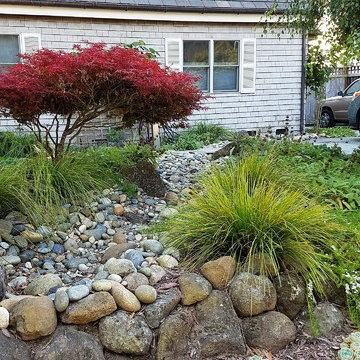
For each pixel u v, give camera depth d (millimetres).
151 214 3615
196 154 6281
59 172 3518
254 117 10586
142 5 8867
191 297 2199
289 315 2359
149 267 2379
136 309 2088
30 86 3312
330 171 4336
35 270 2668
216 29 9898
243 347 2197
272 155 4020
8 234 2891
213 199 2701
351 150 7543
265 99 10648
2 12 7957
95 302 2004
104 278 2240
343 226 2797
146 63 3668
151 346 2057
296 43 10688
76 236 3125
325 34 6047
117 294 2072
